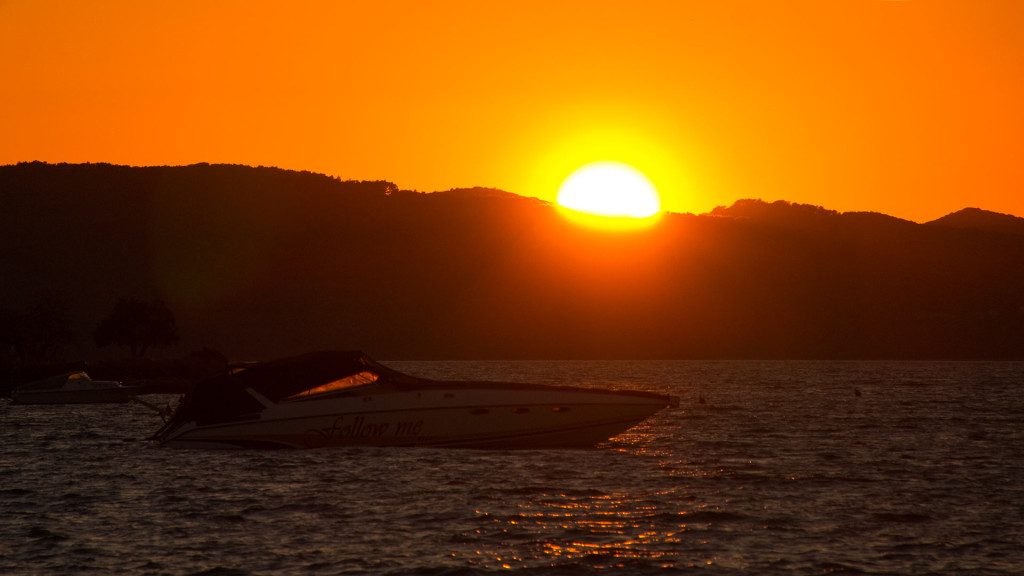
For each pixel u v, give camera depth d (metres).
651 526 84.06
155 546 77.94
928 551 76.38
